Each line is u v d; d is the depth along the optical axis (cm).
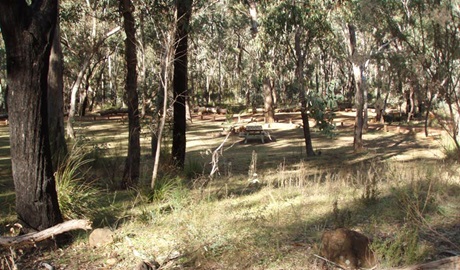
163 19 1031
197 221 600
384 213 608
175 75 1199
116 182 1017
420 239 499
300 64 1589
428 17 632
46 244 537
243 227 577
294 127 3008
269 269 445
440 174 789
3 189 963
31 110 533
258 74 1895
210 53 5050
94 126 3009
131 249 522
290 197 785
